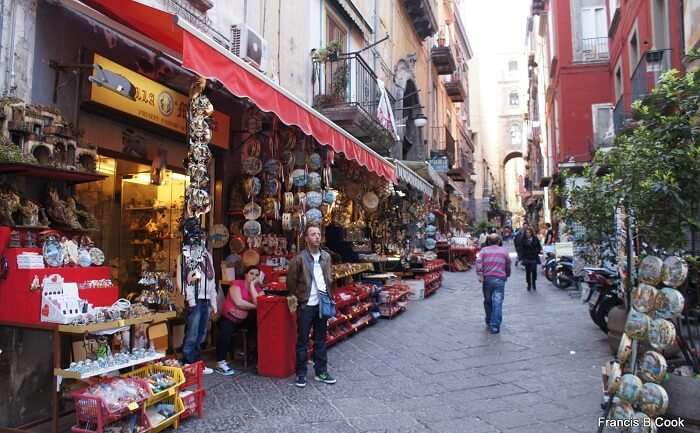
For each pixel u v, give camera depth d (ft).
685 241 14.57
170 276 18.74
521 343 23.54
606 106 65.46
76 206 14.78
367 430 13.30
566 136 66.69
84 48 15.71
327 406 15.01
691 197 14.25
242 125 23.34
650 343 11.94
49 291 11.98
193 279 16.05
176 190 21.02
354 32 42.32
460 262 66.13
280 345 17.92
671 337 11.36
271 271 22.31
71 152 13.92
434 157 69.15
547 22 87.66
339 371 18.83
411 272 40.88
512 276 56.80
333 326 23.16
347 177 33.96
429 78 77.30
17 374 12.11
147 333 16.14
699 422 11.82
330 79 35.09
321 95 33.14
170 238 20.67
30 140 12.73
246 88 14.94
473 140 163.22
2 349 12.17
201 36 13.10
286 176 23.41
